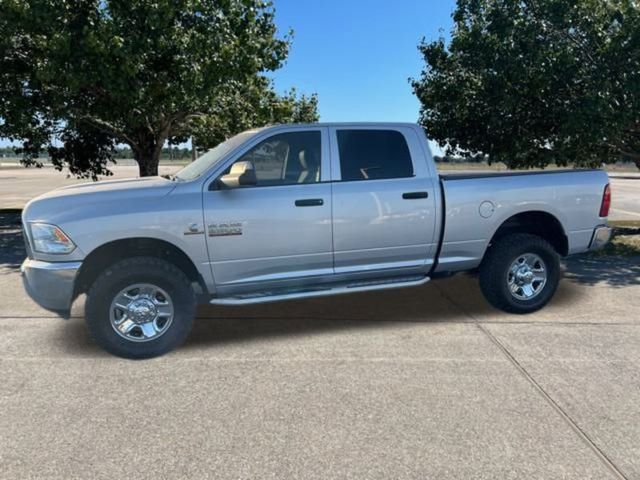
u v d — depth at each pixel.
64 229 3.88
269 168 4.46
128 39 7.51
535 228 5.52
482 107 10.11
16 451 2.78
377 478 2.54
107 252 4.23
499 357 4.08
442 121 10.73
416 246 4.85
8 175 41.53
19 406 3.29
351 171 4.64
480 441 2.86
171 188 4.18
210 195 4.21
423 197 4.78
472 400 3.34
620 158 10.73
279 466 2.64
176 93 8.35
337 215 4.53
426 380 3.65
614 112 8.23
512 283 5.16
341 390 3.50
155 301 4.13
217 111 11.59
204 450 2.79
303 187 4.46
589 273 7.09
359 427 3.01
